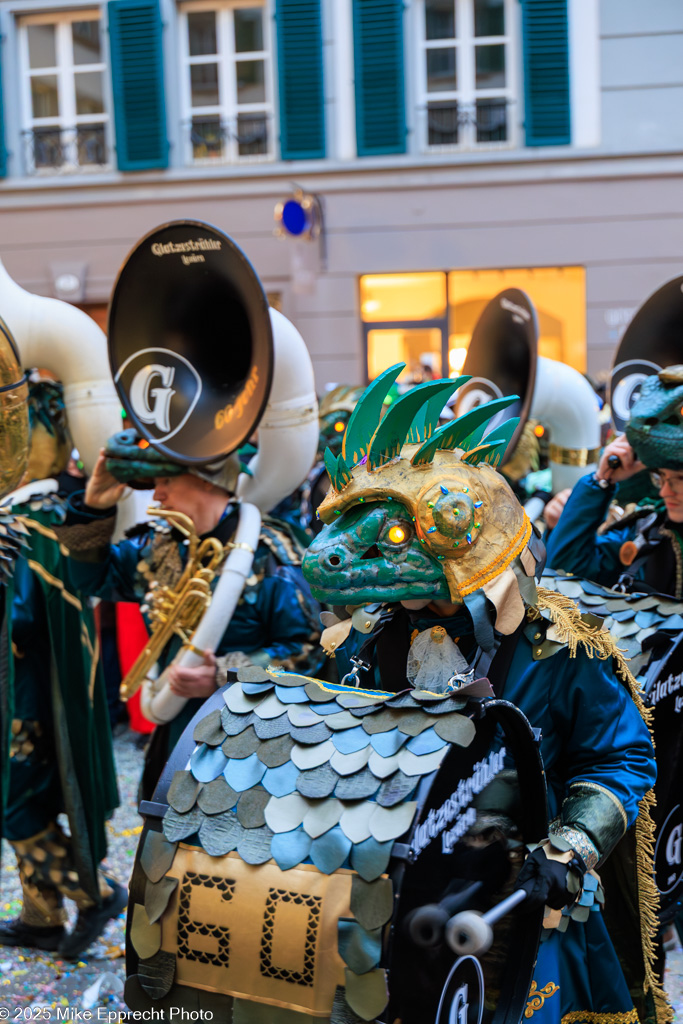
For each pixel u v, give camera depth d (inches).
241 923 46.5
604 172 406.3
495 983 56.1
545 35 403.5
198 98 430.9
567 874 53.9
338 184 418.0
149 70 422.9
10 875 134.7
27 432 71.4
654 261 407.8
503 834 55.6
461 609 58.5
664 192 405.1
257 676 54.6
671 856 75.7
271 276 426.3
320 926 45.0
